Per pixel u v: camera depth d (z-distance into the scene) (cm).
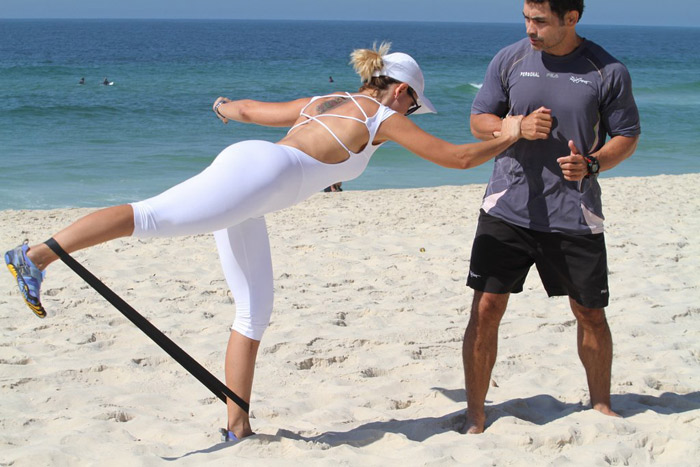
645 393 428
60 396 402
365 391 427
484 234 372
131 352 477
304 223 940
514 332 543
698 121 3056
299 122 353
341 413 392
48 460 318
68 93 3719
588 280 367
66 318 541
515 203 366
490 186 378
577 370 467
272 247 790
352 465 318
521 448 346
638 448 344
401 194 1258
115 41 13150
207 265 715
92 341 501
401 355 489
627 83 352
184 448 345
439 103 3638
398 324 555
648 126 2856
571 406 411
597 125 360
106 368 448
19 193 1493
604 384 394
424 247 811
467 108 3462
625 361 481
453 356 495
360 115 339
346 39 16950
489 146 341
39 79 4519
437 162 340
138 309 570
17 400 395
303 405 407
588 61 354
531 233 367
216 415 388
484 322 372
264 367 459
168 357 473
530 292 648
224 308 583
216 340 507
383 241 836
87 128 2575
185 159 1988
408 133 340
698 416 380
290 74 5475
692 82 5319
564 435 353
